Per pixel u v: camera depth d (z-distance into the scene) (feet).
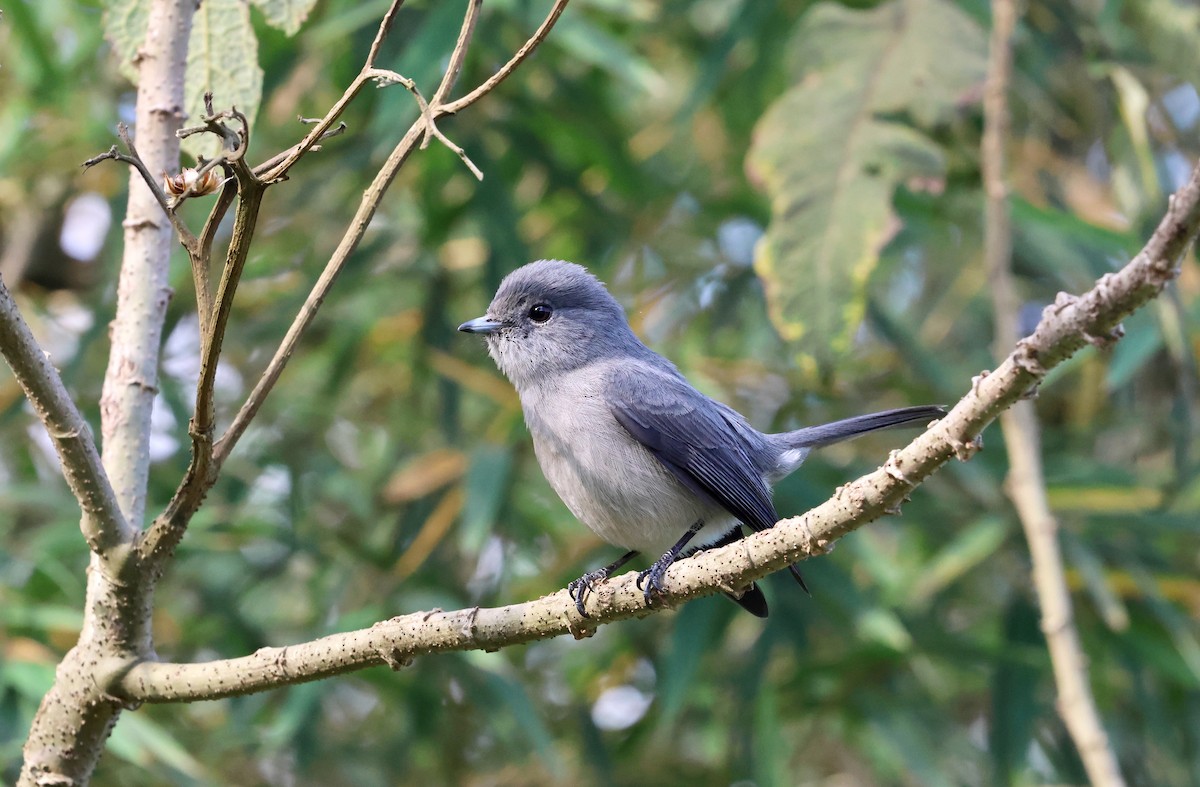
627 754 39.24
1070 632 27.96
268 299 43.06
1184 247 12.73
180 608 39.65
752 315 44.45
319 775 41.81
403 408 44.47
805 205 31.48
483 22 36.24
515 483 38.93
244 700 36.55
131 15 23.03
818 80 32.91
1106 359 40.50
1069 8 39.37
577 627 18.33
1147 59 37.60
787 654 40.55
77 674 18.15
